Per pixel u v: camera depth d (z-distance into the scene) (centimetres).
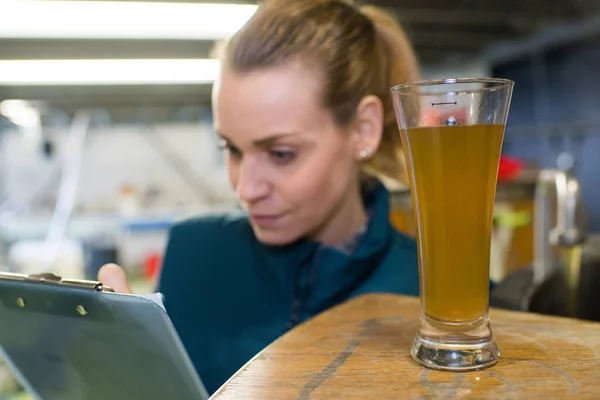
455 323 45
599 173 382
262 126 73
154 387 51
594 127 317
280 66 73
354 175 88
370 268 87
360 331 55
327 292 83
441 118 43
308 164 76
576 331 53
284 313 88
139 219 309
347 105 79
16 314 51
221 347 92
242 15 194
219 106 76
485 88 42
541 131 345
